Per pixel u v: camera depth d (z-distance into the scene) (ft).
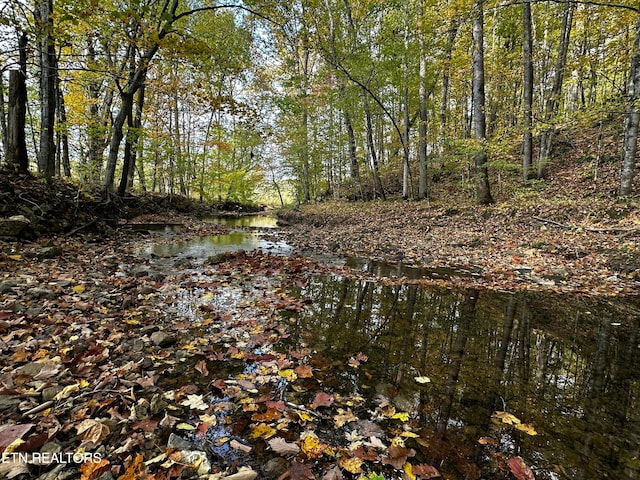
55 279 16.53
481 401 8.38
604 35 37.11
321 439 6.69
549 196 37.29
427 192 52.29
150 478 5.38
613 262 21.66
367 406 7.96
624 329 13.33
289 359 10.14
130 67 34.68
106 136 48.96
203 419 7.12
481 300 16.75
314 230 46.50
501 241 29.17
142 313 13.39
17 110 30.99
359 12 50.29
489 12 37.83
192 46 24.36
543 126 32.01
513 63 54.65
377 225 42.57
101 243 29.04
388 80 52.03
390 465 6.09
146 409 7.31
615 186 34.53
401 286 19.19
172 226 47.85
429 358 10.64
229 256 25.44
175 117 68.90
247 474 5.62
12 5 22.68
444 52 49.19
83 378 8.32
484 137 39.19
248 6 31.01
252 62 39.88
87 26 27.71
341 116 68.80
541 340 12.24
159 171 71.77
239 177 92.17
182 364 9.61
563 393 8.86
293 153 83.46
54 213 29.25
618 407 8.27
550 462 6.37
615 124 48.65
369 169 70.79
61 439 6.29
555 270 21.62
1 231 22.72
